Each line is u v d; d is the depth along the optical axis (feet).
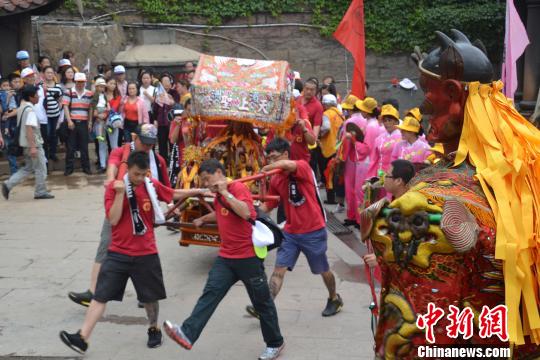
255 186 24.99
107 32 59.41
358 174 30.66
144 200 17.53
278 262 19.92
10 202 36.42
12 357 17.79
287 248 19.85
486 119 7.20
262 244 16.72
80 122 43.96
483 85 7.32
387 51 64.85
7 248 27.81
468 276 6.73
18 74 41.63
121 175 19.90
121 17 63.00
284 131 25.02
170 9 63.62
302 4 64.64
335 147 37.29
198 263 26.08
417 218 6.55
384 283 7.13
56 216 33.27
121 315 20.84
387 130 27.73
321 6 64.54
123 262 17.61
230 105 24.34
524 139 7.38
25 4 45.09
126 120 44.65
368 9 64.54
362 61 31.53
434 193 6.73
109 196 17.48
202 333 19.38
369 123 30.83
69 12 61.82
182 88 47.47
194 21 64.39
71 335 17.08
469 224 6.48
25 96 36.45
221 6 64.18
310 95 33.42
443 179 7.12
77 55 57.52
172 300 22.07
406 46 64.54
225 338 19.03
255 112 24.25
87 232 30.32
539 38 39.93
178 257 26.89
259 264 17.06
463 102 7.29
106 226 20.40
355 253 27.20
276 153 19.81
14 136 37.17
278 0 64.44
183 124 28.53
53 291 22.84
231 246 16.93
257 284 17.04
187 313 20.93
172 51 61.31
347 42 31.48
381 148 27.58
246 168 25.52
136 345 18.61
